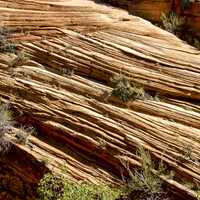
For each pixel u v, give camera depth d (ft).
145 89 40.73
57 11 46.98
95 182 35.76
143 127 37.45
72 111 38.68
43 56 43.21
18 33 44.80
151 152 36.06
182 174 35.06
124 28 46.91
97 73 41.68
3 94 40.68
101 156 36.83
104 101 39.40
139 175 35.01
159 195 34.65
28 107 39.42
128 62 42.47
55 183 35.65
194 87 40.78
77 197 34.88
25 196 37.60
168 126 37.60
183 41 48.03
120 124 37.65
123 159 36.09
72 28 45.83
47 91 40.01
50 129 38.29
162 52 44.16
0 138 37.93
